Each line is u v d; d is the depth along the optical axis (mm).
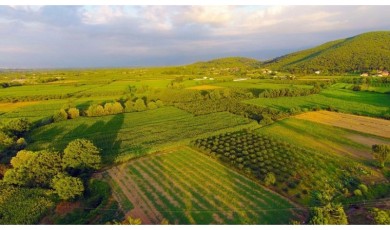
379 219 34312
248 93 121500
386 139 65938
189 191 44281
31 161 46219
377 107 93125
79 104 109375
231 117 86812
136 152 58531
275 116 85062
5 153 58969
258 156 56906
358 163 52625
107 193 43031
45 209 38844
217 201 41250
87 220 37062
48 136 71938
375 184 44688
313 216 33688
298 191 43594
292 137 69312
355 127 75625
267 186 45344
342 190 43062
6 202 40094
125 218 37594
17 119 74000
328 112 92438
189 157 58188
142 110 101438
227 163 54469
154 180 48188
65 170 48062
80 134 73500
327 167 51281
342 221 33219
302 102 106438
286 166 51812
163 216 37875
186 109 100750
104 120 87688
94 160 50250
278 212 38281
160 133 72875
